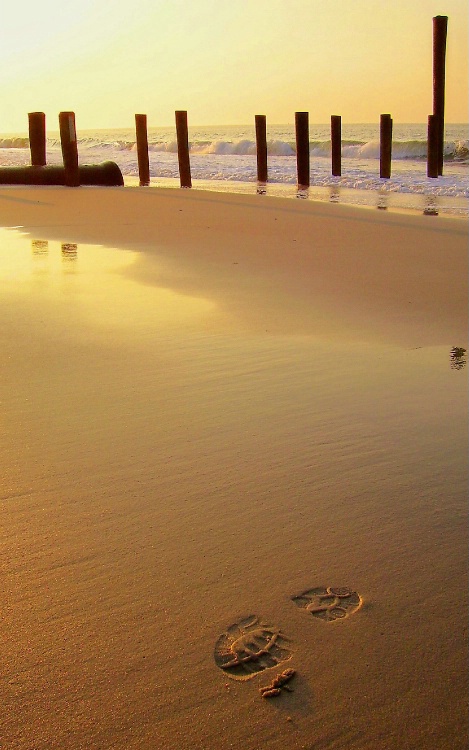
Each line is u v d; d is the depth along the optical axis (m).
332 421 2.74
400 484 2.25
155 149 40.94
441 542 1.92
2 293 4.83
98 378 3.18
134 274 5.56
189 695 1.40
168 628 1.58
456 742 1.31
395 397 3.01
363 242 7.30
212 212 10.00
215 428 2.66
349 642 1.54
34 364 3.37
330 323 4.21
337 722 1.35
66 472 2.31
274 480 2.27
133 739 1.30
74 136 15.47
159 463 2.38
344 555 1.86
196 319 4.22
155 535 1.95
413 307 4.64
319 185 17.17
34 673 1.45
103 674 1.45
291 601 1.67
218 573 1.78
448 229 8.18
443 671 1.46
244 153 35.41
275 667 1.47
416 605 1.66
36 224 8.78
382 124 17.95
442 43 18.47
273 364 3.42
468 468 2.37
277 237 7.65
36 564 1.81
